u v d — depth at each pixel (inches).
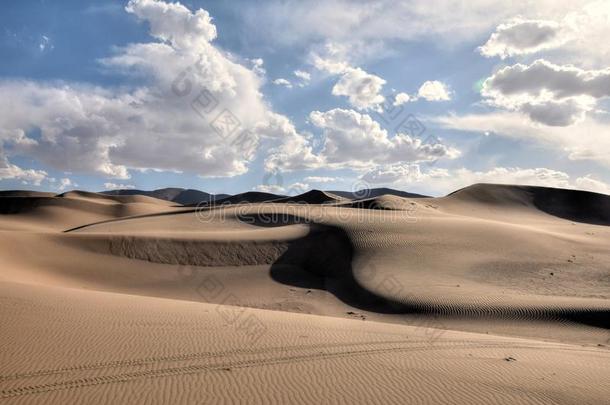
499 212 4131.4
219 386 399.2
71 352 457.7
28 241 1552.7
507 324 949.8
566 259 1510.8
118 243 1643.7
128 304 746.8
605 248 1710.1
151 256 1608.0
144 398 364.5
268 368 453.1
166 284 1428.4
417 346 580.1
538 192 4722.0
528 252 1587.1
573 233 2279.8
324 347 541.3
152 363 444.1
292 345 541.0
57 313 607.5
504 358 543.2
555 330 899.4
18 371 399.5
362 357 510.6
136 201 6151.6
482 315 1003.9
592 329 898.7
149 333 549.6
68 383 382.9
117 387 382.0
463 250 1592.0
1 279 979.9
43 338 494.0
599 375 494.0
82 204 4724.4
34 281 1180.5
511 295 1122.7
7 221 3754.9
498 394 416.8
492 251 1588.3
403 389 417.7
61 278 1357.0
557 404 401.1
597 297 1110.4
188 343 518.6
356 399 389.7
